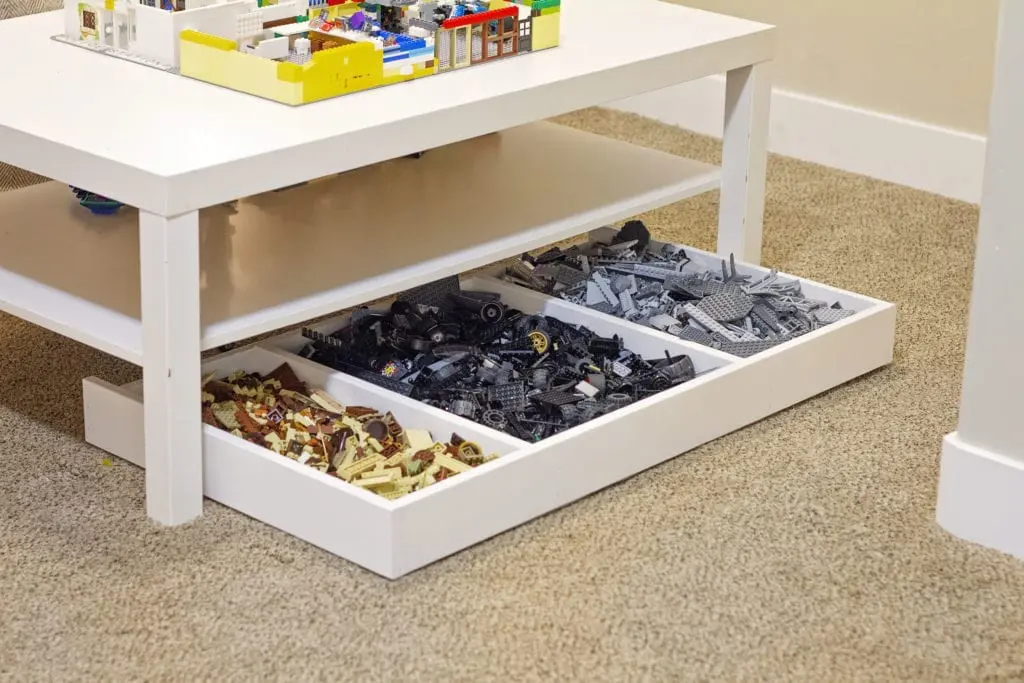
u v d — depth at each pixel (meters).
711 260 1.96
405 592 1.33
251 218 1.76
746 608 1.32
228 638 1.27
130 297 1.54
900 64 2.51
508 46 1.74
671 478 1.54
